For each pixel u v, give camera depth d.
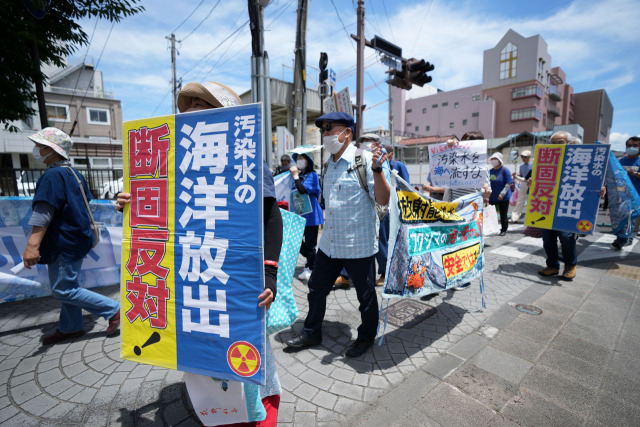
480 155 4.53
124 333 1.58
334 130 2.43
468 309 3.36
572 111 56.62
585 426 1.83
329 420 1.89
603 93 55.12
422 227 2.53
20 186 8.04
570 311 3.29
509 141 31.12
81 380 2.28
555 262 4.34
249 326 1.36
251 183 1.33
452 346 2.66
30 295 3.56
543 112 44.47
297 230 1.71
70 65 26.69
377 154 2.22
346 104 6.74
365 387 2.18
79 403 2.05
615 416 1.91
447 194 4.84
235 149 1.34
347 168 2.45
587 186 3.93
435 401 2.03
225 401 1.49
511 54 42.25
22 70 5.21
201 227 1.42
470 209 3.01
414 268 2.47
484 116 43.69
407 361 2.47
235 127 1.33
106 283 4.00
